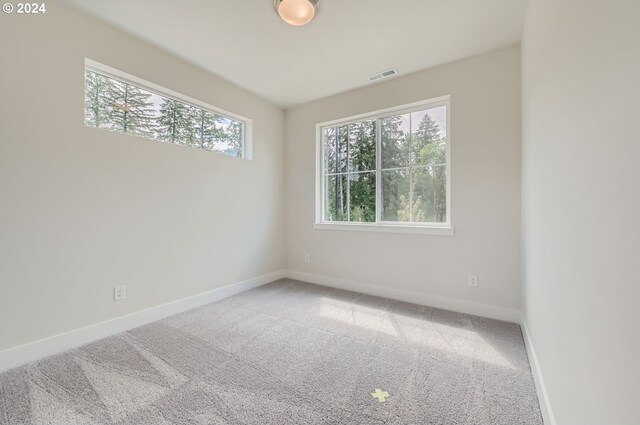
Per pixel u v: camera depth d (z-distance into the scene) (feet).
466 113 8.65
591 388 2.66
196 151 9.27
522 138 7.48
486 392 4.93
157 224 8.15
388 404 4.63
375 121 10.78
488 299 8.32
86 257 6.70
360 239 10.85
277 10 6.46
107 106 7.36
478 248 8.47
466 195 8.65
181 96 8.79
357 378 5.33
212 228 9.77
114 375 5.38
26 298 5.81
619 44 2.23
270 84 10.46
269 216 12.25
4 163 5.54
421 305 9.35
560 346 3.67
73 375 5.37
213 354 6.19
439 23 7.00
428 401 4.70
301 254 12.58
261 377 5.35
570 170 3.37
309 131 12.28
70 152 6.44
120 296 7.32
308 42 7.82
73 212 6.48
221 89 10.07
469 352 6.28
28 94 5.83
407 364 5.81
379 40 7.72
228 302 9.63
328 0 6.17
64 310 6.34
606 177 2.43
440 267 9.12
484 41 7.77
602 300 2.46
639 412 1.84
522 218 7.47
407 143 10.07
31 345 5.84
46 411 4.41
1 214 5.51
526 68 6.70
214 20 6.89
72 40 6.47
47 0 6.09
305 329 7.50
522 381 5.24
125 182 7.43
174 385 5.09
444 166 9.35
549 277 4.32
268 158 12.18
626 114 2.10
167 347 6.49
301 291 10.90
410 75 9.66
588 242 2.80
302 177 12.53
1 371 5.45
